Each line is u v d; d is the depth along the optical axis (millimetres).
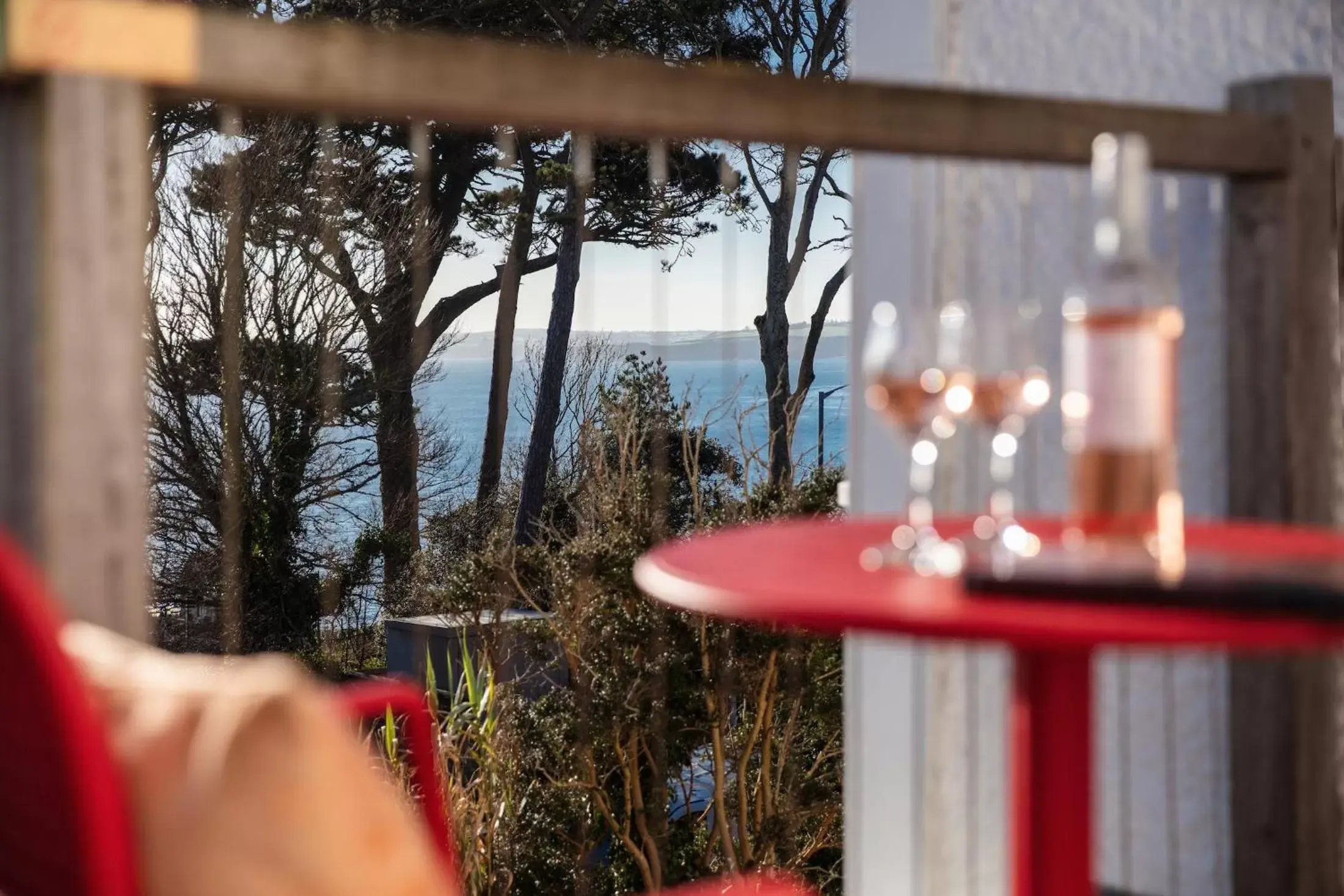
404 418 10266
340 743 632
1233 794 1772
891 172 2377
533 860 4508
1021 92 2330
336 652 10086
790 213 9164
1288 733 1709
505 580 4984
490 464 10336
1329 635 764
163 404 9547
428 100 1209
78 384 1062
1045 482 2225
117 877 616
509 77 1251
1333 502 1766
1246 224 1769
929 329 1109
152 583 9672
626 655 4840
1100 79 2291
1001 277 2264
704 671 4855
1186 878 2098
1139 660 2164
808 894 1030
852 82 1427
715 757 4871
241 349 9703
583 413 9117
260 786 607
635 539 5078
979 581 840
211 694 644
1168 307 1060
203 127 9477
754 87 1371
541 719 4711
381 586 10180
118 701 672
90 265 1063
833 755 5070
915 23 2383
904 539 1123
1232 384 1797
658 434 5430
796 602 822
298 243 9812
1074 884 946
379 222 10133
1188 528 1228
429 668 3969
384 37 1189
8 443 1069
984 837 2252
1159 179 2090
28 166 1062
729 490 5438
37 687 629
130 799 629
